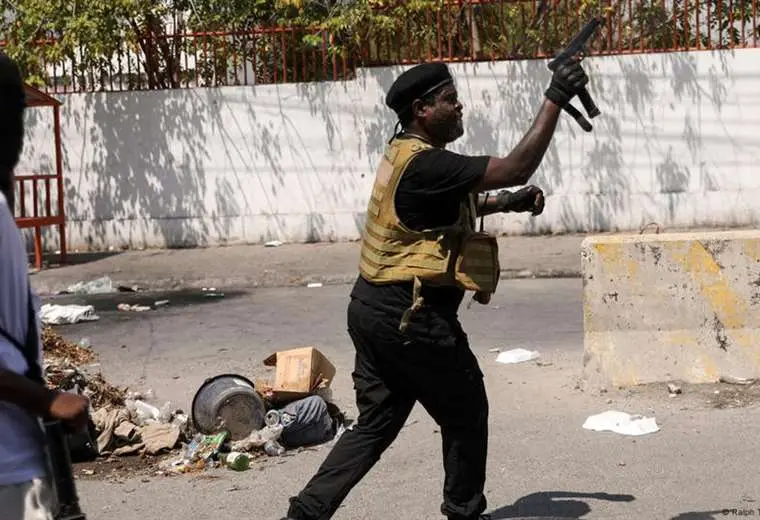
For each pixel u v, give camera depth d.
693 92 15.20
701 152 15.25
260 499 6.13
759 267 7.71
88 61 16.20
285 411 7.12
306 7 15.95
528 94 15.48
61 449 3.05
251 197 16.08
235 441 7.03
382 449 4.92
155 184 16.25
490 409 7.68
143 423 7.51
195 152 16.12
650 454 6.53
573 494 5.94
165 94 16.08
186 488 6.39
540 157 4.43
